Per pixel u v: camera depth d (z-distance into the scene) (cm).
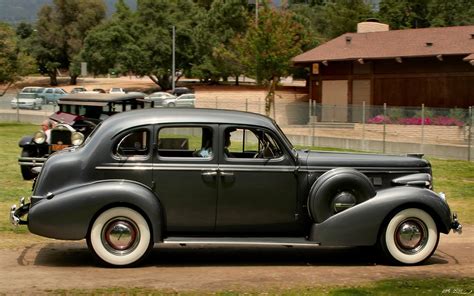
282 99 5947
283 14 4612
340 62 5056
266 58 4441
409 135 3688
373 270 995
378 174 1045
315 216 993
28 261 1023
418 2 8694
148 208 958
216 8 8806
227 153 996
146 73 8950
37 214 945
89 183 967
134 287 864
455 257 1101
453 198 1922
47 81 11512
